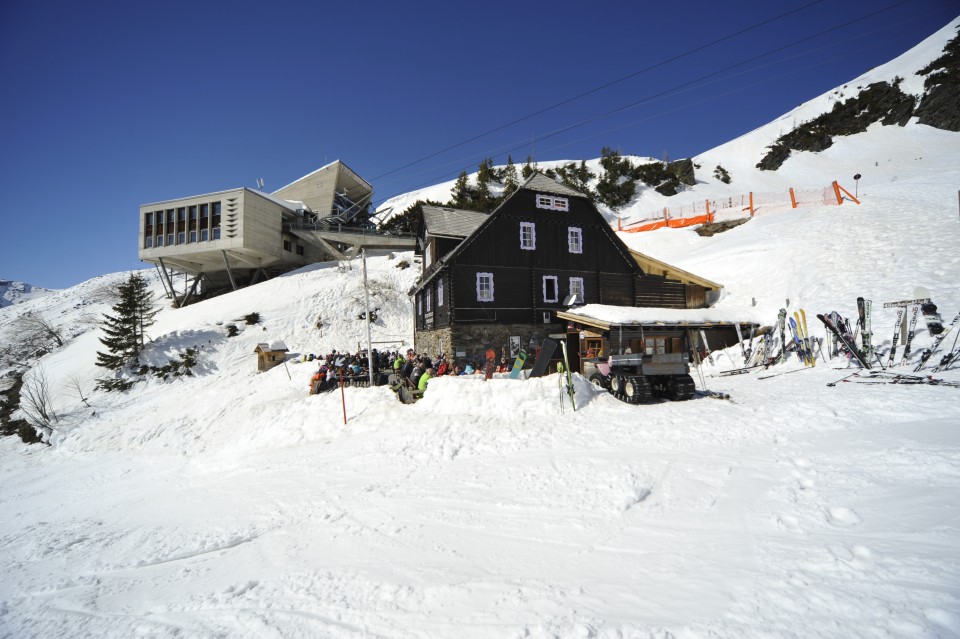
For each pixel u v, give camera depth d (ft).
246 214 142.61
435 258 78.48
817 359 48.19
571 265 74.43
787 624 9.75
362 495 23.65
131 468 51.67
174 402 78.95
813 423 25.25
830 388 34.53
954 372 33.19
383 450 32.68
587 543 15.29
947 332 39.63
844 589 10.66
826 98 274.57
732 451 22.47
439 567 14.79
